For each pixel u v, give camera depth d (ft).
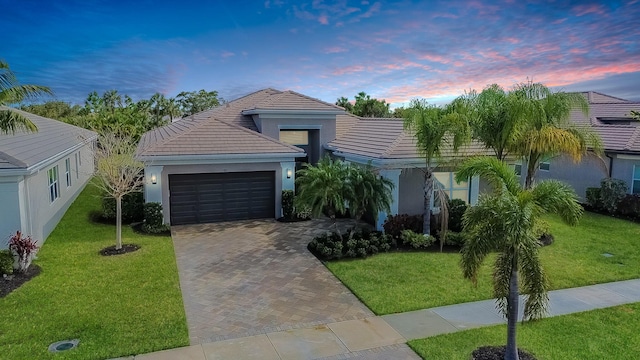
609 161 66.54
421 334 27.99
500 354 24.93
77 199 73.51
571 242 49.49
